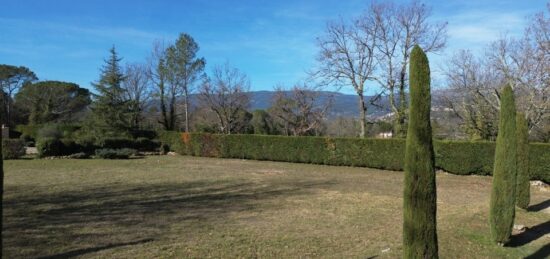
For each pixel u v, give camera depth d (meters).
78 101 60.34
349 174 20.78
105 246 7.28
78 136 31.94
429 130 5.48
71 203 11.48
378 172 21.91
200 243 7.60
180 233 8.34
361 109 33.31
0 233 3.45
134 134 34.31
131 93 44.69
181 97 46.44
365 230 8.99
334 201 12.63
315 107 41.22
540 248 8.27
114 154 27.52
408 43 30.92
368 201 12.73
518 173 11.92
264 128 43.72
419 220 5.40
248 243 7.69
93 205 11.25
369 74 32.78
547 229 9.80
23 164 22.41
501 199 8.19
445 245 7.89
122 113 33.84
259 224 9.32
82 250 7.01
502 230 8.17
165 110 45.38
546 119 27.27
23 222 9.05
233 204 11.80
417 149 5.45
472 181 18.58
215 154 30.42
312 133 41.44
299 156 26.48
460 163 20.91
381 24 33.62
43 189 14.01
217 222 9.44
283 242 7.83
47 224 8.88
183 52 44.88
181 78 45.41
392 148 22.70
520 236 9.04
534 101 26.28
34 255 6.68
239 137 29.28
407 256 5.46
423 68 5.46
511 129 8.23
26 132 43.50
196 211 10.67
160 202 11.95
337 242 7.95
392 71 31.62
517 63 27.56
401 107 31.20
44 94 56.56
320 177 19.20
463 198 13.90
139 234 8.17
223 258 6.76
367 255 7.16
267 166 24.31
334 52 36.72
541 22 32.81
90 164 23.30
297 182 17.20
